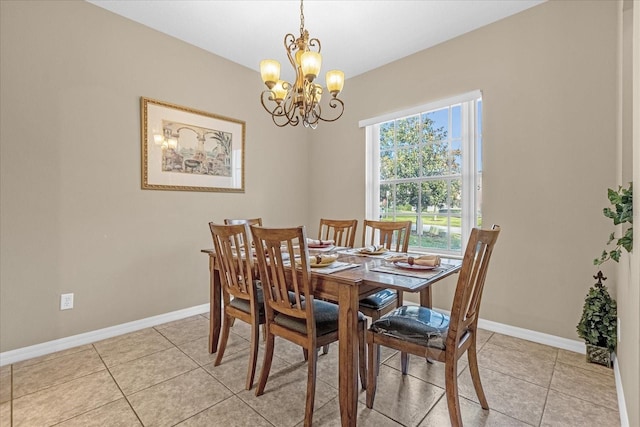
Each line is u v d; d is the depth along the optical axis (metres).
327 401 1.71
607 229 2.12
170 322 2.87
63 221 2.31
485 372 1.98
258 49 3.10
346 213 3.75
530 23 2.43
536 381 1.87
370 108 3.49
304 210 4.12
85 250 2.42
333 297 1.55
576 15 2.23
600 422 1.52
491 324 2.63
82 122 2.39
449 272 1.66
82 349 2.31
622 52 1.77
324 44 2.96
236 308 1.98
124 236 2.61
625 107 1.78
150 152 2.74
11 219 2.11
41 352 2.22
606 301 2.02
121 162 2.59
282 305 1.64
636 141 1.36
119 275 2.59
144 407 1.64
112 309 2.55
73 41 2.34
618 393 1.69
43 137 2.22
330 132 3.90
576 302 2.25
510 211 2.53
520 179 2.48
